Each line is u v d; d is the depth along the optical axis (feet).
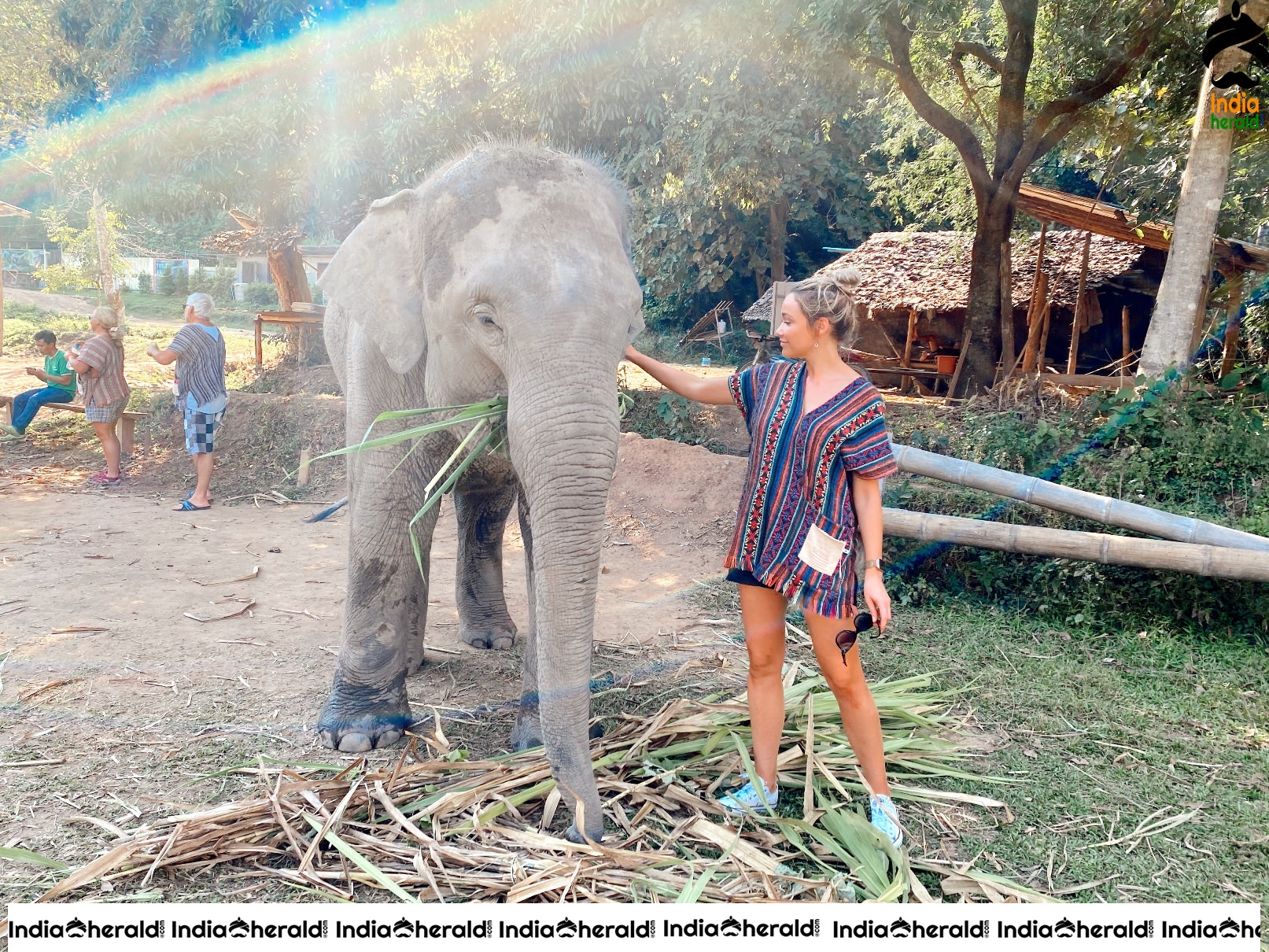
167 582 18.94
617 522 25.12
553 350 8.72
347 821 9.37
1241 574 15.31
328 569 20.65
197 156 32.86
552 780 10.00
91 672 13.92
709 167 31.27
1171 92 35.53
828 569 9.11
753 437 9.62
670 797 10.17
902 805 10.62
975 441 20.76
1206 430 19.52
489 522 15.44
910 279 54.19
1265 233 39.65
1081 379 36.94
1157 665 15.24
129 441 31.55
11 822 9.68
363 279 10.44
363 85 30.96
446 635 16.30
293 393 37.40
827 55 29.53
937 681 14.40
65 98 37.22
